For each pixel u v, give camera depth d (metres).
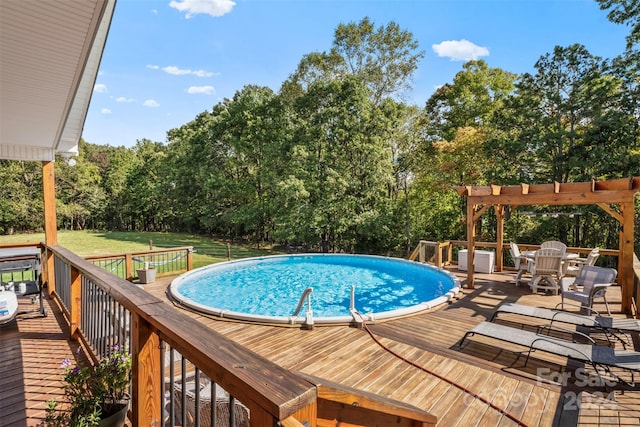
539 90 16.33
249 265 13.40
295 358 4.60
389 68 21.83
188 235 32.88
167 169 32.25
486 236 19.16
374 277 11.57
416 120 20.69
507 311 5.20
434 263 11.67
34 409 2.92
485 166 17.84
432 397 3.62
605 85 14.37
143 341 1.83
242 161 26.89
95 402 2.27
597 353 3.83
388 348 4.89
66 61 4.36
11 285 5.19
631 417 3.26
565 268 7.75
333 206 19.36
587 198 6.77
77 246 24.95
